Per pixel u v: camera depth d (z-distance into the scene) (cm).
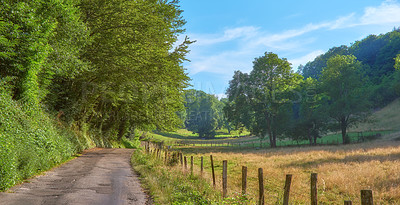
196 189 965
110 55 2327
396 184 1231
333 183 1321
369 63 14300
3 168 855
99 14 2245
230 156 3198
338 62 6412
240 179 1482
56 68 1731
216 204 745
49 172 1266
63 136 2002
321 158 2453
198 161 2642
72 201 764
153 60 2477
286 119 6169
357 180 1347
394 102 9700
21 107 1392
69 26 1742
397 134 6128
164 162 1866
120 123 5056
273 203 917
